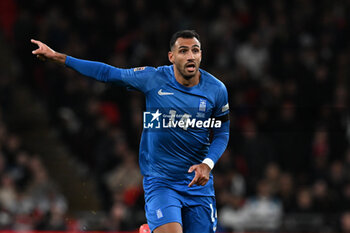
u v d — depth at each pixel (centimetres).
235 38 5009
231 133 4153
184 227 1845
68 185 4353
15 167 4091
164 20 5053
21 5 5128
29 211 3819
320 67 4734
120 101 4397
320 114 4388
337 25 5056
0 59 5009
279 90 4550
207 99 1789
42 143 4591
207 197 1844
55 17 4950
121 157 4097
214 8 5166
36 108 4731
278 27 4981
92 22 5012
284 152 4084
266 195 3775
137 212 3616
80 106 4559
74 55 4812
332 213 3722
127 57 4825
